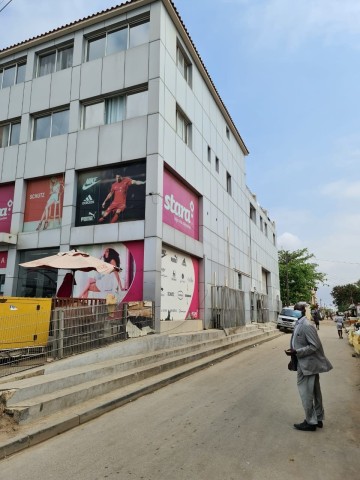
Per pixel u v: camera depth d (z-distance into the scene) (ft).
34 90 53.98
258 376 32.50
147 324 39.11
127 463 14.49
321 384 29.81
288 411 21.33
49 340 26.86
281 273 163.84
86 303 31.63
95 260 34.24
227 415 20.56
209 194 63.93
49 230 48.01
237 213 82.79
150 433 17.89
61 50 54.70
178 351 39.06
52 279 46.47
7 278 48.96
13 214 50.88
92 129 48.47
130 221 43.96
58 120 52.11
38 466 14.47
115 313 33.83
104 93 48.91
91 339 30.17
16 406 18.48
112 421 20.03
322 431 17.95
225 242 71.41
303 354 18.48
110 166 47.24
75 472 13.85
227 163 77.41
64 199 47.96
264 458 14.74
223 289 62.13
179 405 23.03
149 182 43.91
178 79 53.01
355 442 16.48
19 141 53.36
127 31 50.19
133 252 43.55
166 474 13.46
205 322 57.00
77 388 22.53
